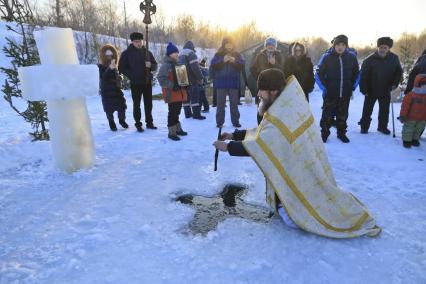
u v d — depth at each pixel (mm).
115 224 3211
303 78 6266
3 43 16172
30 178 4254
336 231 3002
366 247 2883
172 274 2551
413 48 25672
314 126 2984
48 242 2936
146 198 3742
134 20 29781
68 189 3953
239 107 9938
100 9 26734
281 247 2863
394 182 4254
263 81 2875
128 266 2637
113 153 5195
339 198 3051
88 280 2486
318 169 2943
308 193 2961
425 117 5473
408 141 5672
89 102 11602
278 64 6488
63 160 4375
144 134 6398
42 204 3598
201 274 2549
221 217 3404
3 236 3029
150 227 3152
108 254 2777
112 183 4117
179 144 5730
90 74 4219
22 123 7855
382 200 3764
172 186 4059
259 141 2830
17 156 4816
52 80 3979
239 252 2807
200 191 3967
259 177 4336
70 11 23844
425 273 2586
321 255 2770
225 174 4430
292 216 2941
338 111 6039
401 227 3199
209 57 28375
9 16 5434
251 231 3092
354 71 5996
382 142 6016
